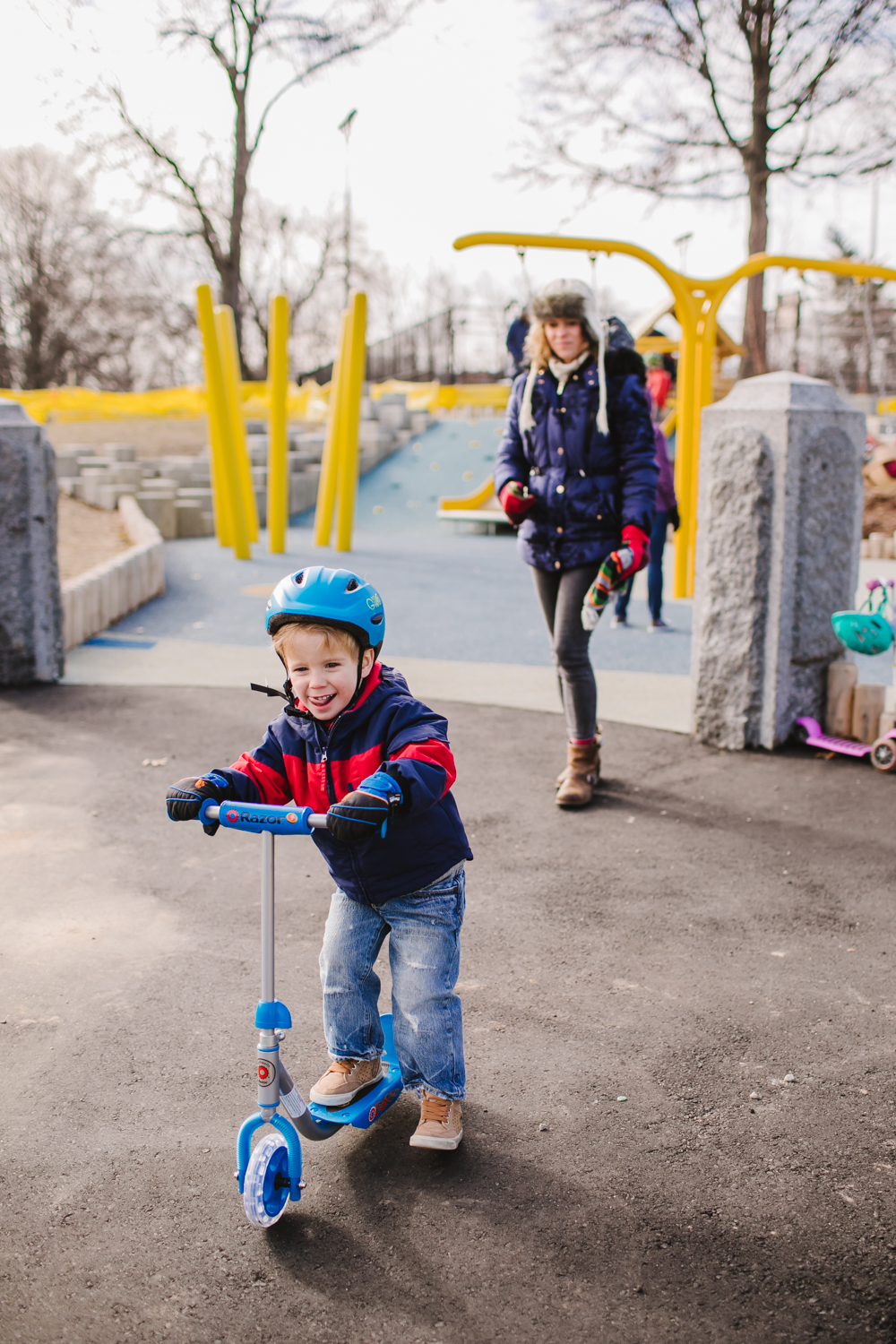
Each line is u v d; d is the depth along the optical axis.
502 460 5.14
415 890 2.51
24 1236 2.29
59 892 4.07
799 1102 2.77
